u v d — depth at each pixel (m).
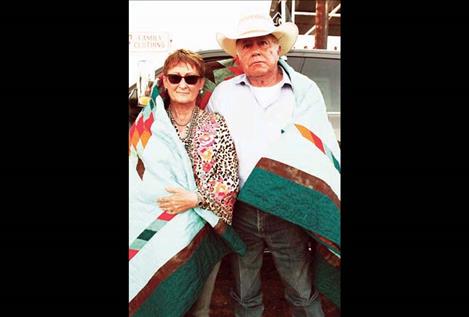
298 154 1.86
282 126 1.87
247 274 1.97
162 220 1.81
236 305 2.00
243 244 1.90
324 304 2.30
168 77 1.75
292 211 1.85
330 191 1.89
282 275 1.99
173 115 1.83
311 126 1.90
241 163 1.86
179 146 1.77
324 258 1.98
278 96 1.89
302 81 1.93
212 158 1.78
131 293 1.85
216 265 1.95
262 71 1.82
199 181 1.79
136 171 1.85
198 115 1.82
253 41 1.81
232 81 1.93
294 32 1.86
